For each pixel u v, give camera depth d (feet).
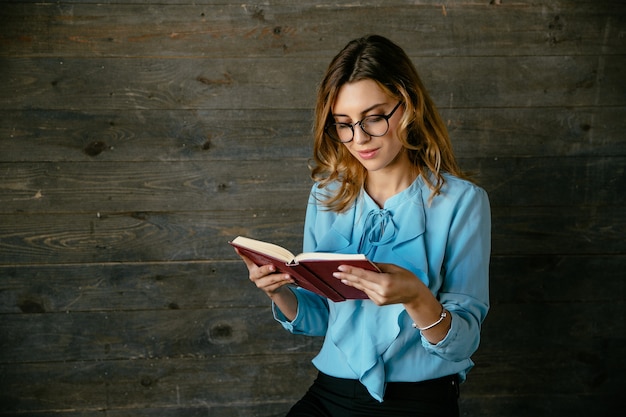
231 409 7.22
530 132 6.97
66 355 7.01
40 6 6.57
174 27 6.66
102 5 6.59
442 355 4.42
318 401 5.01
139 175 6.82
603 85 6.94
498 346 7.27
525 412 7.38
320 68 6.79
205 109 6.78
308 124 6.85
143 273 6.97
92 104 6.70
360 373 4.78
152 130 6.77
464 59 6.85
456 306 4.64
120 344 7.04
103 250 6.89
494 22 6.82
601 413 7.41
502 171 7.00
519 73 6.89
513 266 7.15
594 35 6.88
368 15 6.75
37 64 6.62
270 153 6.88
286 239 6.98
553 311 7.23
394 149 4.75
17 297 6.89
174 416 7.18
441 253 4.81
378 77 4.58
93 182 6.81
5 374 6.98
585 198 7.07
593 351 7.31
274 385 7.21
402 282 4.00
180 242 6.95
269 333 7.14
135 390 7.11
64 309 6.95
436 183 4.94
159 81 6.72
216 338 7.11
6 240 6.81
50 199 6.79
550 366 7.31
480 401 7.35
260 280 4.72
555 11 6.83
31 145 6.71
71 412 7.09
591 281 7.20
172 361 7.10
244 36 6.72
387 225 4.90
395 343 4.72
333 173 5.20
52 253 6.86
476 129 6.94
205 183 6.88
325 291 4.57
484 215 4.91
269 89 6.79
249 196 6.92
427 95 5.03
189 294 7.02
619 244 7.16
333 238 5.10
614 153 7.03
